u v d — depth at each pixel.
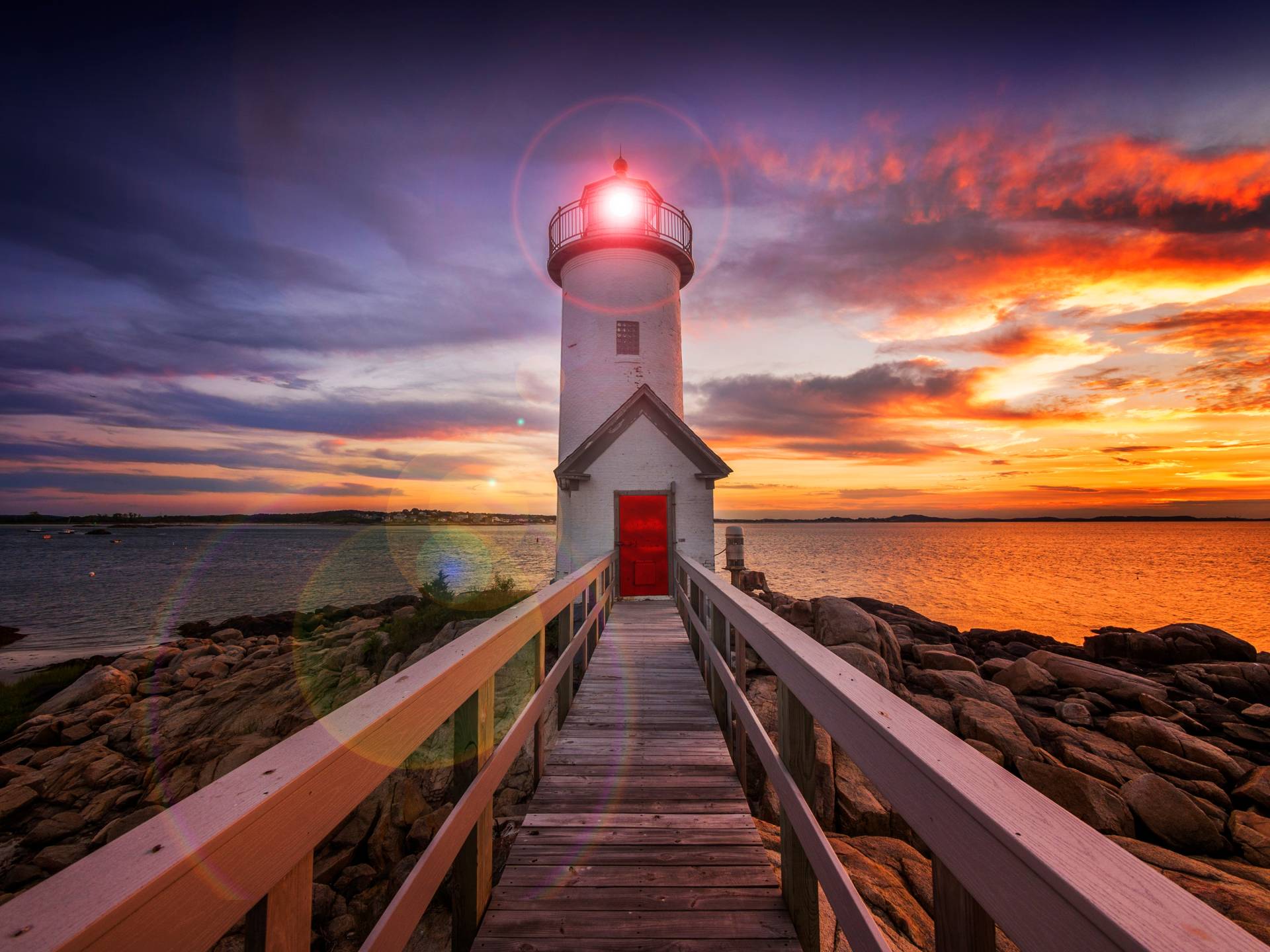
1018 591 42.88
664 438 13.36
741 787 4.10
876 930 1.57
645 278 17.34
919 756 1.27
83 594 43.03
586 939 2.59
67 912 0.83
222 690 12.98
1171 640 12.09
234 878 1.07
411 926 1.79
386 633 14.91
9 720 13.63
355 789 1.47
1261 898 4.38
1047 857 0.90
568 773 4.34
